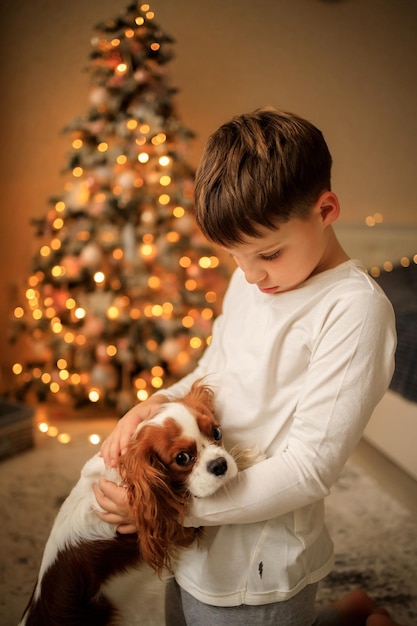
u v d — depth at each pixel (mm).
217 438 1091
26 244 3850
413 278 3238
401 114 4094
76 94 3734
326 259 1111
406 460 2256
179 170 3221
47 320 3254
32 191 3805
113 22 3154
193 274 3238
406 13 3967
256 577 1097
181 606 1278
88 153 3143
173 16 3781
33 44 3646
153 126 3049
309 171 962
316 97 4012
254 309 1201
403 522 2219
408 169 4180
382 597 1766
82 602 1218
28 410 2949
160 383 3246
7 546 2053
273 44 3908
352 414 998
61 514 1278
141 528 1011
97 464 1255
